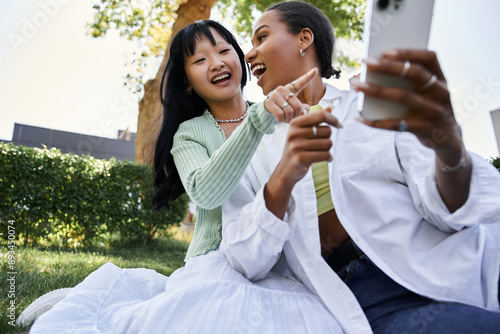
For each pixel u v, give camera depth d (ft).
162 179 5.64
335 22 28.43
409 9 2.44
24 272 11.66
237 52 5.76
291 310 3.25
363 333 3.07
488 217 2.88
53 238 21.53
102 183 21.89
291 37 4.27
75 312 3.49
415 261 3.25
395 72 2.14
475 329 2.61
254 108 3.38
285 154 2.90
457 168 2.71
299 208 3.58
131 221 22.80
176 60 5.32
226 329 3.03
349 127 3.83
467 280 3.09
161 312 3.10
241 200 4.05
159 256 19.56
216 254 3.90
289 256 3.68
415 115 2.31
